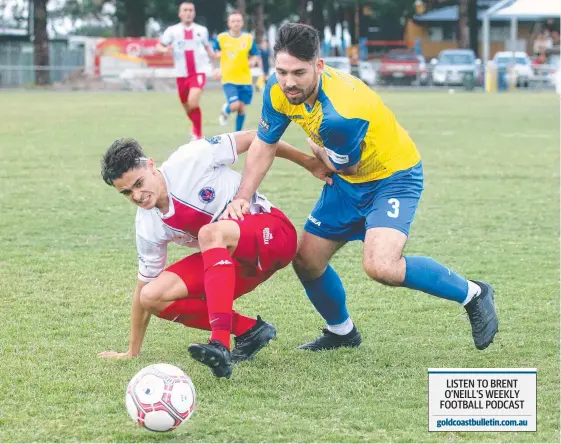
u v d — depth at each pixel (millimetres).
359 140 4922
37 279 7207
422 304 6547
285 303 6594
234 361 5250
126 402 4215
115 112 25484
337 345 5551
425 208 10555
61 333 5805
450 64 44812
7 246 8398
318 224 5375
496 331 5289
